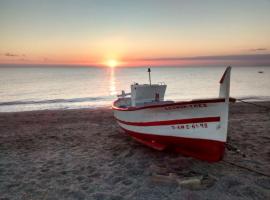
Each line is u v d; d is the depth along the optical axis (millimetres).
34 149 7207
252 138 7578
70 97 28219
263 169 5227
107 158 6258
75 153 6750
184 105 4910
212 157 5055
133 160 6027
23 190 4578
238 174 4996
